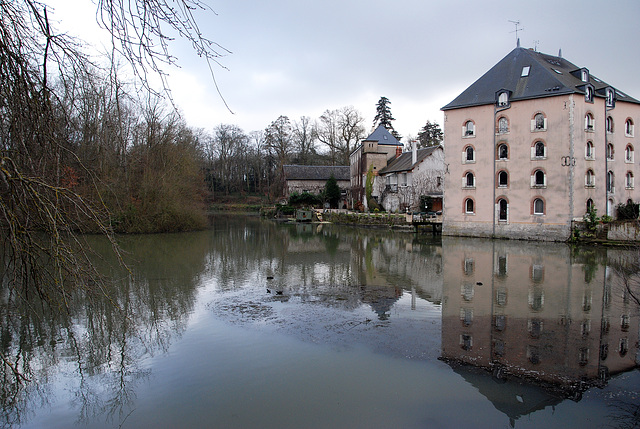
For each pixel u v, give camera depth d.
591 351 8.92
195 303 12.58
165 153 35.09
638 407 6.64
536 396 7.01
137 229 33.41
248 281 15.78
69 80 5.83
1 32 5.09
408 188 46.31
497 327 10.47
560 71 30.98
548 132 28.72
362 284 15.31
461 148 32.69
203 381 7.58
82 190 8.77
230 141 87.44
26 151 5.51
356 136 72.88
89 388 7.38
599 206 29.42
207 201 74.31
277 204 65.56
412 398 6.95
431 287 14.82
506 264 19.67
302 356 8.62
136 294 13.62
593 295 13.61
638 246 16.02
